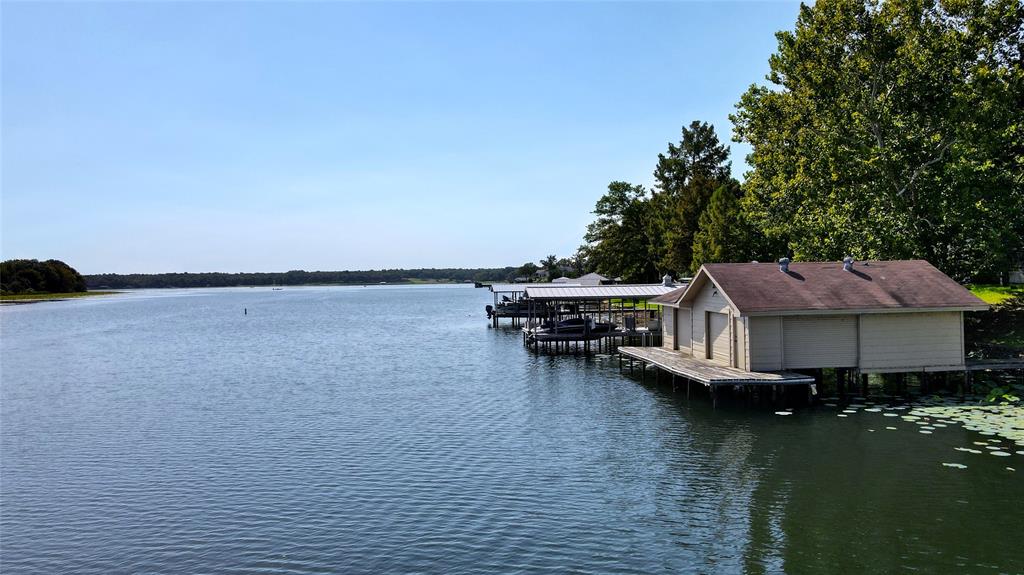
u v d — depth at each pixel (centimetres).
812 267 2955
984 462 1844
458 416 2697
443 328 7725
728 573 1251
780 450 2028
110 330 8388
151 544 1472
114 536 1523
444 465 1997
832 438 2139
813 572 1243
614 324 5131
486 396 3142
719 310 2961
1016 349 3111
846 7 3841
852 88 3919
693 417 2520
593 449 2127
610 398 2983
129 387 3722
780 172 4419
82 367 4703
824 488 1684
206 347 6044
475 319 9356
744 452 2023
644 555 1340
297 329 8131
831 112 3900
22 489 1875
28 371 4506
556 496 1697
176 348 5994
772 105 4606
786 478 1770
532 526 1505
